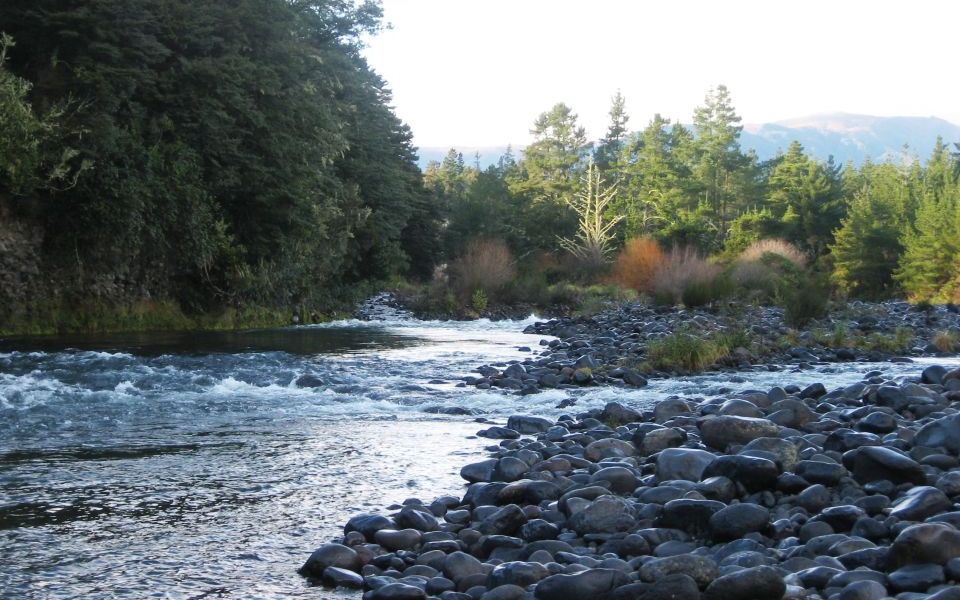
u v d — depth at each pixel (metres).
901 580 4.32
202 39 23.91
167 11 23.47
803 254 53.03
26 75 21.66
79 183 21.38
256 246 26.78
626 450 7.95
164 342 19.52
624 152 86.12
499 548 5.43
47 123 20.17
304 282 29.95
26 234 21.17
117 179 21.77
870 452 6.14
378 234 41.31
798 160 81.44
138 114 22.70
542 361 16.64
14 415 10.06
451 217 62.50
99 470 7.47
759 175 87.62
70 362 14.27
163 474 7.38
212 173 24.67
